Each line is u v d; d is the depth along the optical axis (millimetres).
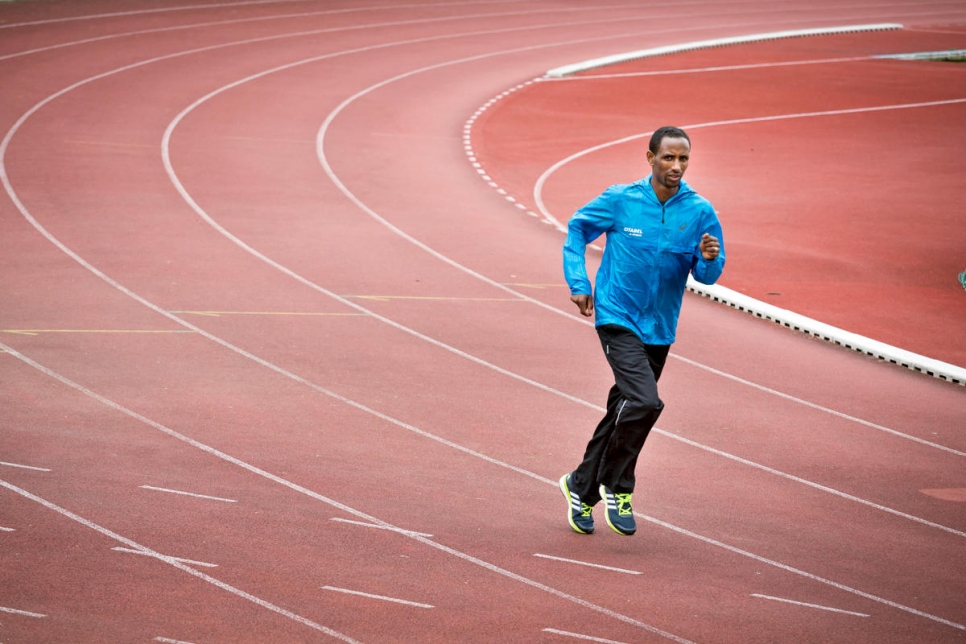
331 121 47906
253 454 16344
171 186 35750
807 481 16828
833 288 30141
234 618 11219
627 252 12594
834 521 15289
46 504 13984
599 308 12875
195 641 10695
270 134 44500
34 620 10914
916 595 12945
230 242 29875
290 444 16844
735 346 24359
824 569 13562
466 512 14648
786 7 94688
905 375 23312
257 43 64312
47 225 30391
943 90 62312
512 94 56906
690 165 44969
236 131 44531
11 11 66250
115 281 25703
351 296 25703
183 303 24344
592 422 18812
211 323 23047
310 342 22234
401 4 81562
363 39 68312
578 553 13469
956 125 53844
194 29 66500
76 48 58250
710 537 14367
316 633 10984
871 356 24438
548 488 15789
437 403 19250
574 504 13859
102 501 14203
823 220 37562
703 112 55094
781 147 48562
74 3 70500
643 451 17641
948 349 25297
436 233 32438
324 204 34906
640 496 15680
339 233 31641
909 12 95250
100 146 40375
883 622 12109
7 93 47656
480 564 12938
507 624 11414
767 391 21406
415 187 38281
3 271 25953
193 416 17812
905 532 15070
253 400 18797
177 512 13992
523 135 48656
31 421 17078
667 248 12492
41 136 41125
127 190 34844
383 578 12391
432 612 11586
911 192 41781
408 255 29797
